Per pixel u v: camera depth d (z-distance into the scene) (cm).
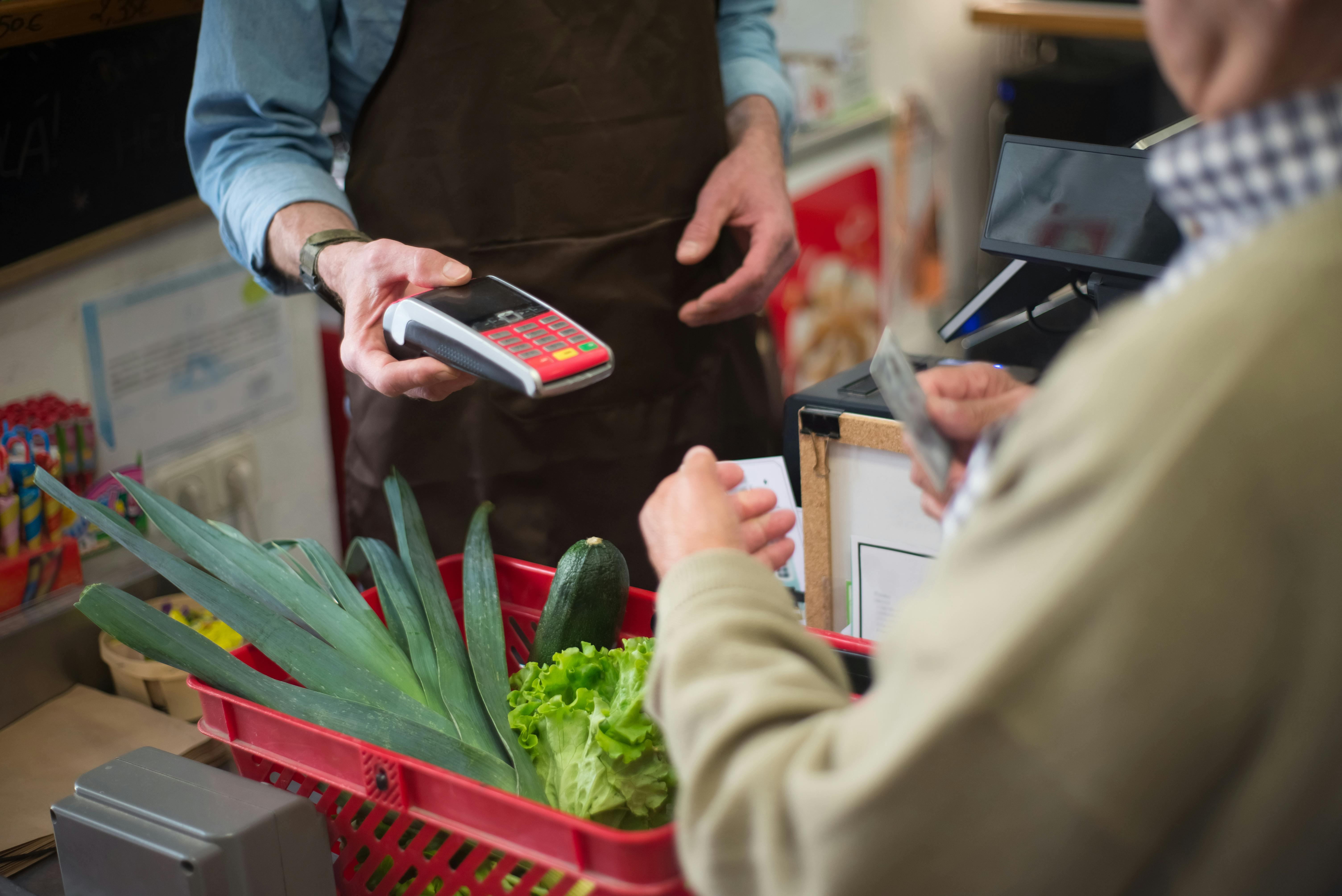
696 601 48
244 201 110
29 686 112
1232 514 34
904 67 283
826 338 270
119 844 68
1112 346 38
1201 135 39
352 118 128
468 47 116
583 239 125
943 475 59
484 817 65
